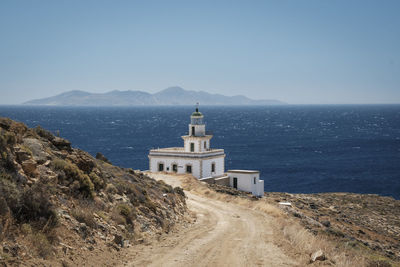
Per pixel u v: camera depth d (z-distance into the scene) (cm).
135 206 2786
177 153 7106
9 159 1880
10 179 1777
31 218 1694
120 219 2345
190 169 7012
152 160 7338
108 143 19638
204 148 7412
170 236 2653
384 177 11312
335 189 10069
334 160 14588
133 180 3559
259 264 2120
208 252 2305
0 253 1380
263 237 2853
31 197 1739
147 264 1930
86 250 1803
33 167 2012
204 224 3344
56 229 1755
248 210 4244
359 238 4428
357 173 11994
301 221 4203
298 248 2528
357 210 6269
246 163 14212
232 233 2970
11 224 1575
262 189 6806
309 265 2138
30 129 2591
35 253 1516
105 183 2684
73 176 2316
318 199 6806
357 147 18425
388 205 6812
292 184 10694
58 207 1947
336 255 2420
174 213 3369
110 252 1944
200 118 7469
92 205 2273
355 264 2312
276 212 4178
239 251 2381
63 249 1680
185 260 2083
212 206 4406
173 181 6116
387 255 3684
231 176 6775
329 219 5075
